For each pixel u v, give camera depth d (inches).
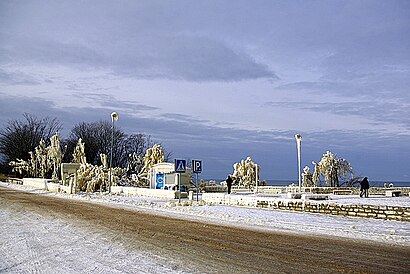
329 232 626.5
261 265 395.9
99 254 448.8
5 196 1430.9
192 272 366.9
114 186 1807.3
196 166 1119.0
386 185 2268.7
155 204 1150.3
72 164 2097.7
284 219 775.1
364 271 374.9
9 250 472.1
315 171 2245.3
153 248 485.7
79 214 875.4
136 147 3850.9
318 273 366.0
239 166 2287.2
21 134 3720.5
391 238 565.9
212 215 868.6
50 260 418.0
